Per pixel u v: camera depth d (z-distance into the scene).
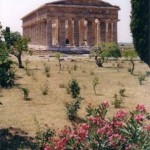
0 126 26.69
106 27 106.69
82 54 89.50
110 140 12.50
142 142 12.29
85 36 118.56
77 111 30.89
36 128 26.22
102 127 13.42
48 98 36.38
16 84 43.00
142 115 13.70
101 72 56.19
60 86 42.78
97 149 12.56
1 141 23.48
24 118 28.81
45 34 103.75
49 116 29.50
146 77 51.84
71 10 96.81
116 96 34.81
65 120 28.48
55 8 95.56
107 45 65.50
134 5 58.72
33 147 22.25
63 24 96.50
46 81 46.31
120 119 13.69
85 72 55.69
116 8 100.00
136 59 73.56
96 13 99.00
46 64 64.06
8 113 30.19
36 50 90.62
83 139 12.66
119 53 66.75
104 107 14.95
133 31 59.56
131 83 46.50
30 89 40.66
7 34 25.48
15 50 57.31
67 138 12.79
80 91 40.31
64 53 90.38
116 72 56.47
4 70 23.67
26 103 33.97
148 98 36.94
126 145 12.68
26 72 52.84
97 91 40.69
